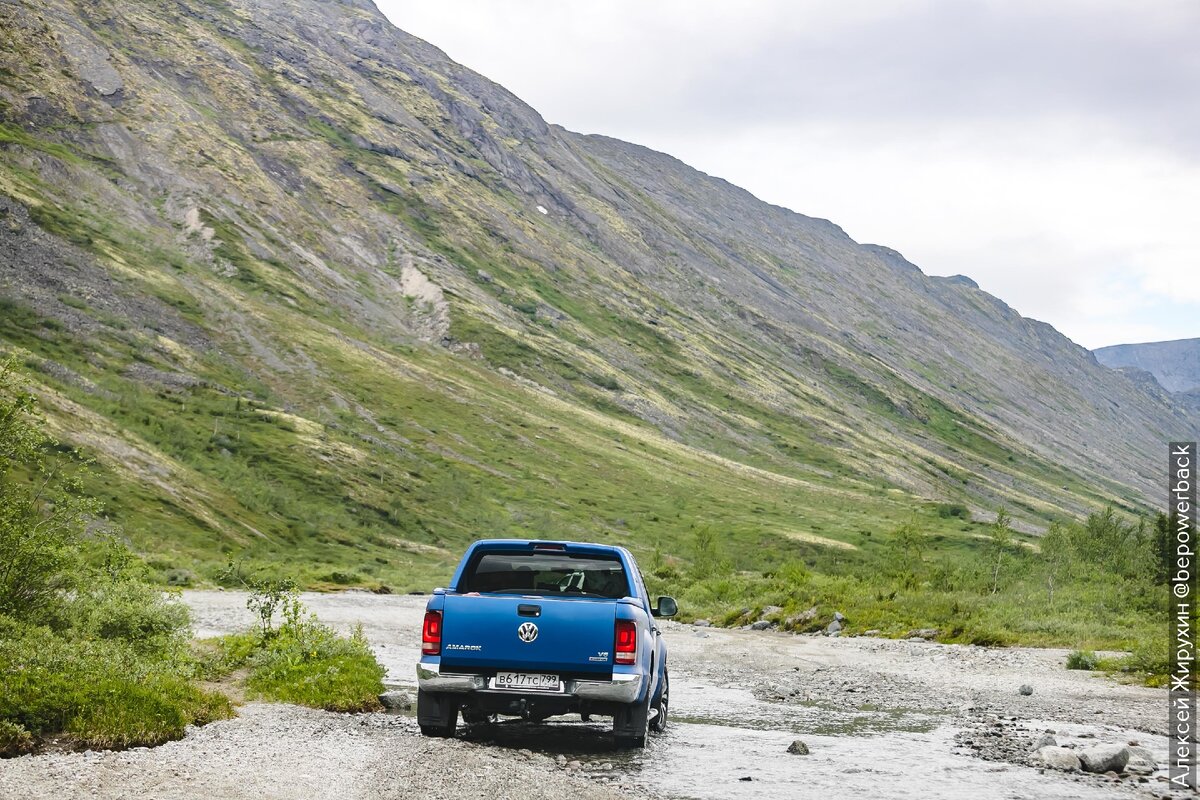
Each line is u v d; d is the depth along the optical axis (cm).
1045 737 1438
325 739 1175
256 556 11712
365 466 19450
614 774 1130
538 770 1077
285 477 17412
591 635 1191
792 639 3909
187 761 1004
